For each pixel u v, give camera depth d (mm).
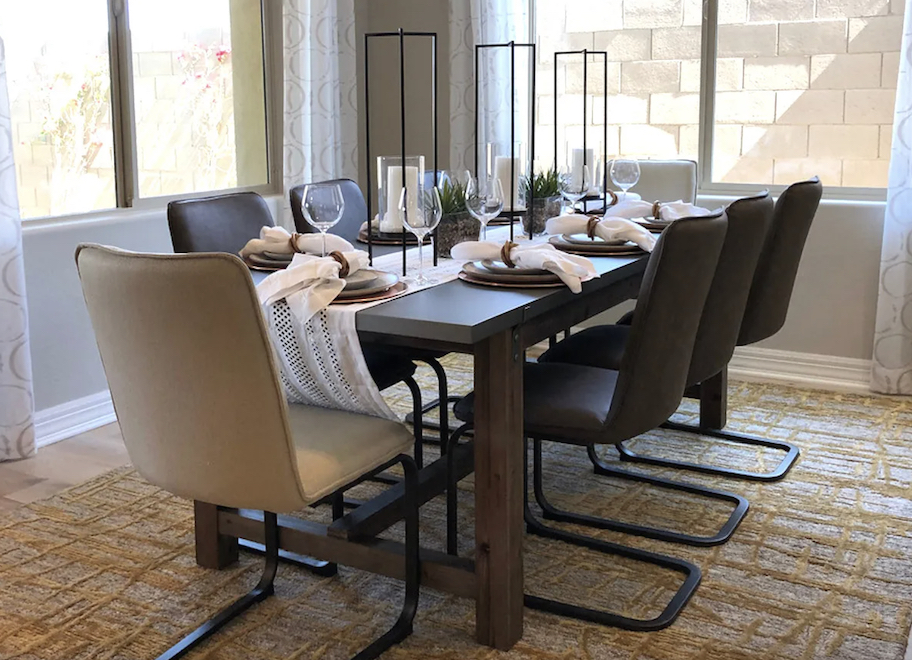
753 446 3490
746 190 4402
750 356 4375
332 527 2264
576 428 2330
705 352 2625
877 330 4023
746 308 3064
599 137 4727
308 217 2455
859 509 2951
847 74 4133
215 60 4371
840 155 4207
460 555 2676
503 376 2098
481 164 4742
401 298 2217
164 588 2504
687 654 2186
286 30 4418
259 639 2271
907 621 2318
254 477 1913
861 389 4129
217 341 1813
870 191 4148
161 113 4105
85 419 3754
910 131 3809
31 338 3539
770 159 4352
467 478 3262
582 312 2555
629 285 2861
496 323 2010
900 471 3244
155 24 4039
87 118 3797
